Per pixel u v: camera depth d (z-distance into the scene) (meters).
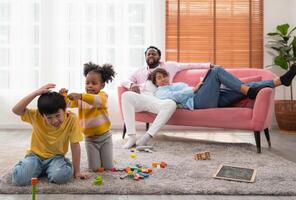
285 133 3.95
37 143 1.96
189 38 4.41
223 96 3.23
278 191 1.78
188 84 3.67
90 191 1.76
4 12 4.24
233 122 2.98
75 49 4.29
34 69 4.29
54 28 4.27
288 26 4.15
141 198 1.70
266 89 2.84
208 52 4.42
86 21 4.29
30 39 4.26
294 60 4.04
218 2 4.40
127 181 1.92
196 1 4.39
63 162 1.90
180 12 4.39
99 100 2.04
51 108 1.76
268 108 2.85
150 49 3.72
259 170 2.21
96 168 2.15
